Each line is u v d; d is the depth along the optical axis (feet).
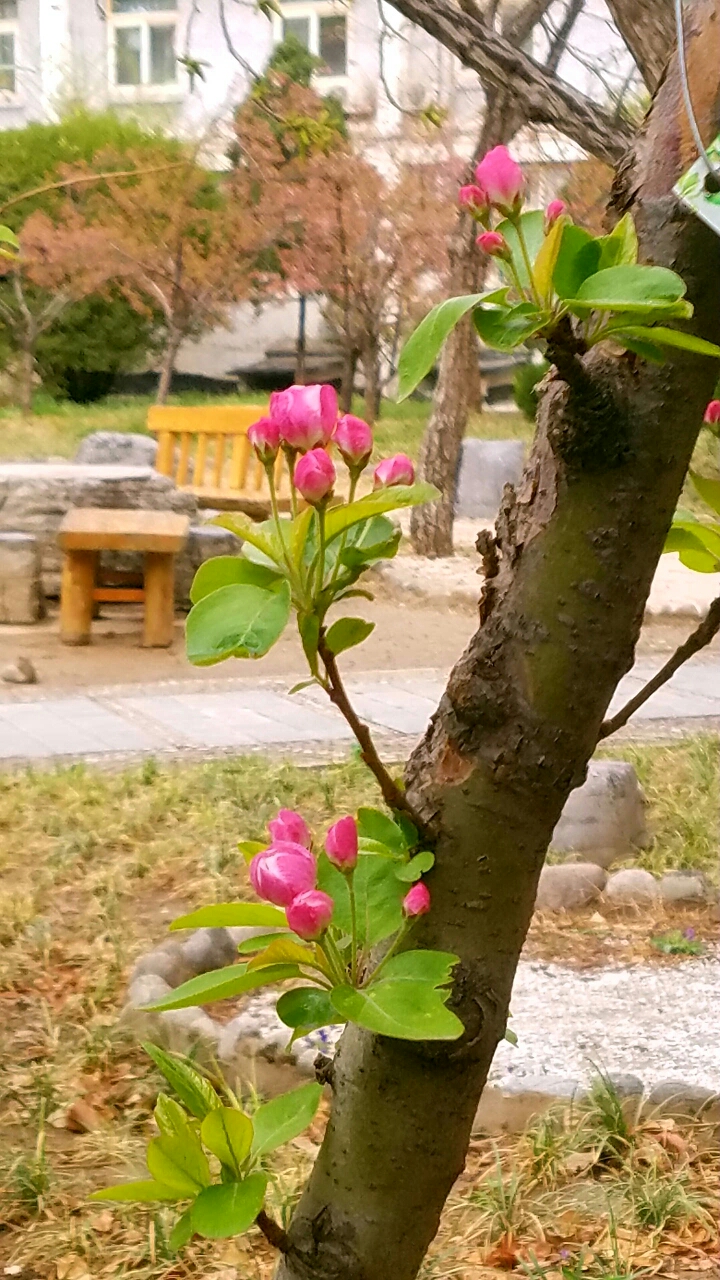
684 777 8.35
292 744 9.44
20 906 6.37
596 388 1.56
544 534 1.69
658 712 10.51
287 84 20.20
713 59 1.56
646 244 1.64
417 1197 1.85
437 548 18.11
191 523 15.40
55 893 6.66
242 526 1.60
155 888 6.73
